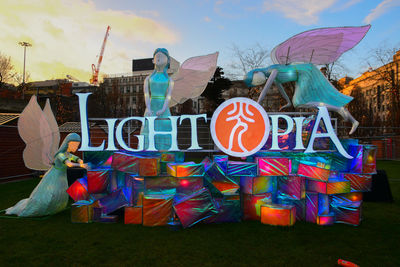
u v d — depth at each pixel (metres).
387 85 29.16
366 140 21.11
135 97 57.94
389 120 30.28
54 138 6.57
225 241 3.88
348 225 4.67
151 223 4.57
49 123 6.53
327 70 19.22
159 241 3.88
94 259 3.30
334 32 5.64
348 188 4.70
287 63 6.22
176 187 4.81
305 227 4.53
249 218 4.93
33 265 3.15
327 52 6.02
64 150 5.36
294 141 5.33
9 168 11.17
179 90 8.27
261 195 4.92
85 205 4.82
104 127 14.12
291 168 5.09
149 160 4.69
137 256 3.38
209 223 4.72
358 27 5.46
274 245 3.74
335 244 3.80
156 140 5.89
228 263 3.19
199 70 8.27
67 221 4.93
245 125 4.93
